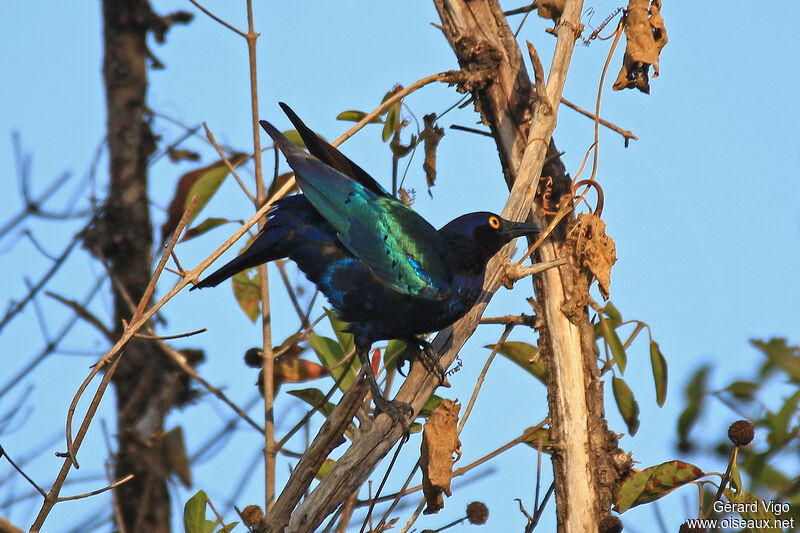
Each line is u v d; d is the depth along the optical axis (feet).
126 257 48.01
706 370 34.22
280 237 37.88
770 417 33.24
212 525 34.22
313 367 38.68
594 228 33.86
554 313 34.40
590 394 33.86
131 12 49.80
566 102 36.76
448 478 29.94
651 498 33.22
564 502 32.99
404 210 38.37
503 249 35.83
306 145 38.88
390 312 37.40
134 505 42.86
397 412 32.04
